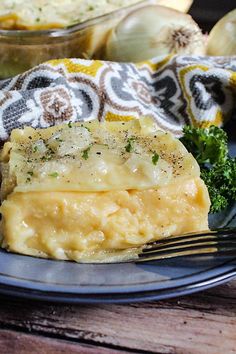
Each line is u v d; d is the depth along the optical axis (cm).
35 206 33
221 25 54
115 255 33
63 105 44
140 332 30
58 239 33
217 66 49
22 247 32
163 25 53
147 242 34
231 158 42
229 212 38
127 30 53
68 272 31
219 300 32
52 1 56
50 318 31
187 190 35
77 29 53
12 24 55
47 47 53
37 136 38
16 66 54
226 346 30
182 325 31
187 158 36
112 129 38
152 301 32
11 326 30
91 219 33
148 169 34
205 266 30
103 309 31
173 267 31
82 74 45
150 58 54
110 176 34
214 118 47
